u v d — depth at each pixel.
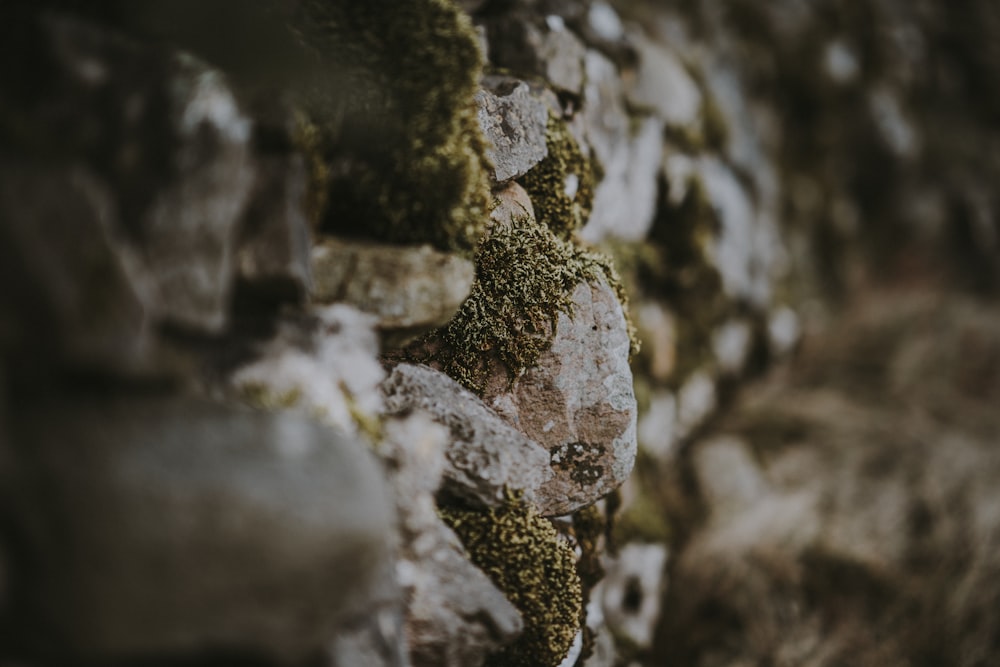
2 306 0.93
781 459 3.23
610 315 1.79
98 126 1.02
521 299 1.69
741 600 2.73
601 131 2.49
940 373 3.83
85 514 0.92
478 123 1.56
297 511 1.01
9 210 0.93
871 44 4.41
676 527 2.88
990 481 3.18
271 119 1.20
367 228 1.40
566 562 1.62
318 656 1.11
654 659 2.53
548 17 2.37
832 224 4.24
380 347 1.45
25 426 0.92
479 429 1.52
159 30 1.18
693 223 3.08
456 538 1.46
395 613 1.29
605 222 2.57
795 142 4.08
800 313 3.96
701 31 3.56
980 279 4.53
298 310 1.28
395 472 1.39
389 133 1.37
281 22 1.28
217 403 1.04
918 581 2.84
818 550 2.89
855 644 2.67
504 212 1.78
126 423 0.96
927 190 4.51
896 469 3.23
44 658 0.95
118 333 0.96
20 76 1.01
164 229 1.04
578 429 1.75
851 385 3.74
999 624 2.71
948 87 4.78
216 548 0.97
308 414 1.24
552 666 1.59
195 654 1.01
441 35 1.40
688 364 3.11
